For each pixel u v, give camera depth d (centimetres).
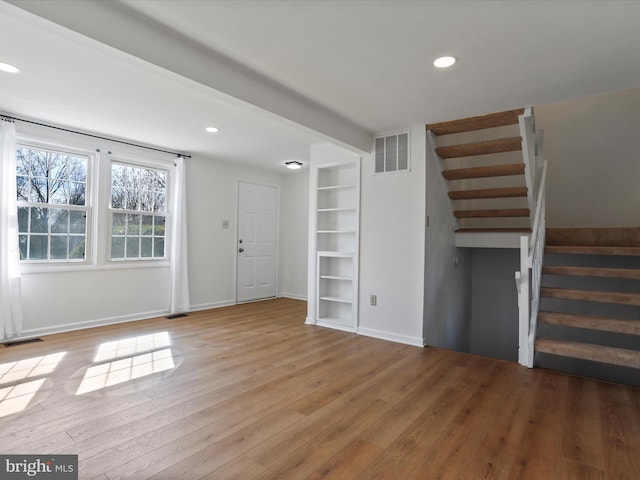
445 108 320
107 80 271
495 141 348
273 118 291
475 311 525
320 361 315
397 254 384
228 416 214
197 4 181
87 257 413
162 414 215
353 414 219
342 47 220
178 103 316
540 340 304
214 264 546
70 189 400
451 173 396
